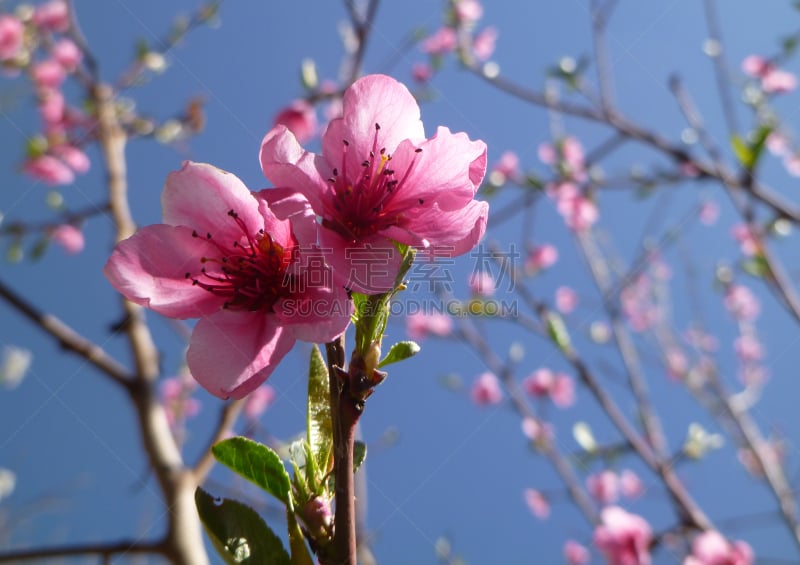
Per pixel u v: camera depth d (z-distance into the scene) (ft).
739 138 1.04
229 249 0.54
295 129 1.34
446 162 0.55
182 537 0.76
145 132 1.48
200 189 0.54
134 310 0.97
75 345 0.91
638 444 1.38
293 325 0.49
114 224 1.25
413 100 0.57
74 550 0.74
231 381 0.51
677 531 1.37
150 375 0.93
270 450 0.47
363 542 0.81
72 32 1.53
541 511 1.90
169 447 0.85
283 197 0.51
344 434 0.46
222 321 0.52
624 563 1.40
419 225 0.54
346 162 0.56
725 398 1.54
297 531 0.46
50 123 1.66
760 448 1.43
